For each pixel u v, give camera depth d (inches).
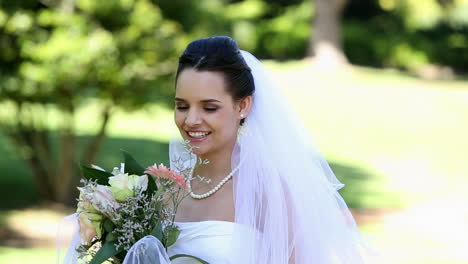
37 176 504.7
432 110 1009.5
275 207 128.8
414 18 1389.0
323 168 144.7
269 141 133.8
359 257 136.7
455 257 398.9
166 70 458.0
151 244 116.9
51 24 433.4
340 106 1012.5
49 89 450.3
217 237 127.4
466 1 1382.9
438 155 783.1
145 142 733.9
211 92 125.7
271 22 1392.7
